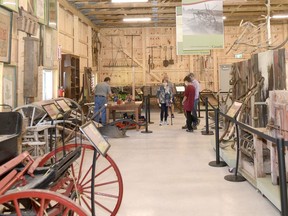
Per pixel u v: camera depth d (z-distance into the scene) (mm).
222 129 7520
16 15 5246
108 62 13703
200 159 5016
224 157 4605
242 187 3662
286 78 3914
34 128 3977
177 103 12797
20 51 5434
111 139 6875
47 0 6863
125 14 11344
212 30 6914
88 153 5453
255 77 4875
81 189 2785
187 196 3393
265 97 4445
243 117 4938
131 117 9094
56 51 7449
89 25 11867
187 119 7785
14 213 1949
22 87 5508
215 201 3238
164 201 3260
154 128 8469
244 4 9805
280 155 2318
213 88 13555
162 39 13641
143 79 13672
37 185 1778
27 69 5457
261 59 4617
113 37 13672
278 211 2953
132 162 4863
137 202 3238
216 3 6898
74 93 8531
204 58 13562
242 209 3020
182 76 13672
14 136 2324
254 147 3574
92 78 11758
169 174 4211
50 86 7055
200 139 6766
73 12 9648
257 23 13078
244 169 4016
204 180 3938
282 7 10672
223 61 13570
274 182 3246
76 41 9984
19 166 2252
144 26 13555
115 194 3459
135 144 6305
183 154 5383
